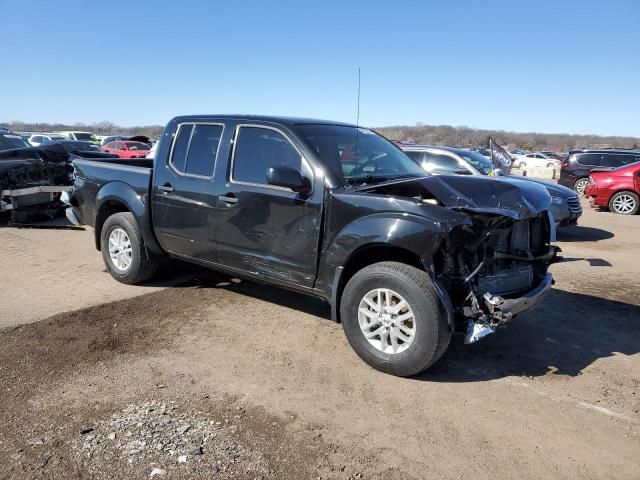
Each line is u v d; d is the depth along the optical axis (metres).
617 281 6.91
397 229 3.71
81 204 6.44
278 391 3.69
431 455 3.01
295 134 4.46
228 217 4.79
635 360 4.38
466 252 3.81
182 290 5.89
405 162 5.21
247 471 2.82
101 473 2.77
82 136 35.00
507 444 3.14
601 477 2.87
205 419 3.31
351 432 3.22
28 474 2.74
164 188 5.38
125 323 4.86
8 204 9.27
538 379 3.98
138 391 3.63
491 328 3.69
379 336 4.00
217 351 4.33
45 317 4.91
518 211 3.89
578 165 19.64
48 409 3.36
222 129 5.00
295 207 4.32
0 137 11.20
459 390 3.77
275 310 5.32
